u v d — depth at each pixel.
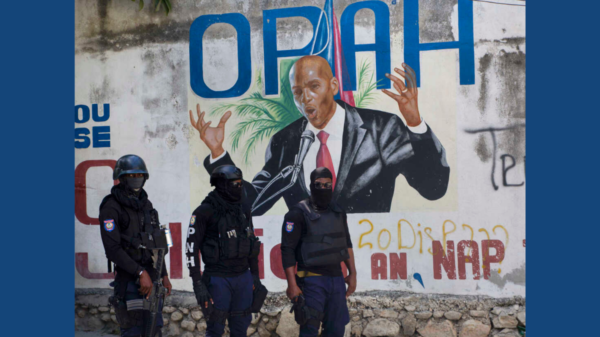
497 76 6.12
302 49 6.41
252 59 6.49
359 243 6.24
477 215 6.09
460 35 6.18
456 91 6.16
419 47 6.23
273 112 6.43
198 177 6.52
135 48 6.68
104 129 6.69
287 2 6.45
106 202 4.95
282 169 6.39
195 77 6.57
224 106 6.52
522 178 6.04
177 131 6.58
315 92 6.36
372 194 6.24
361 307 6.19
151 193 6.58
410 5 6.26
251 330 6.31
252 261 5.43
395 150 6.23
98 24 6.73
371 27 6.31
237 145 6.48
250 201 6.41
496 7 6.14
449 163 6.15
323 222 5.34
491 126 6.11
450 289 6.10
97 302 6.60
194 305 6.44
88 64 6.71
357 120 6.30
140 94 6.65
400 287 6.16
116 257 4.82
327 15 6.38
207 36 6.57
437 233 6.14
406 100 6.24
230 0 6.55
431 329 6.08
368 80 6.30
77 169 6.71
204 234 5.20
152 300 4.93
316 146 6.35
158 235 5.10
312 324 5.28
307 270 5.35
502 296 6.02
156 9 6.53
